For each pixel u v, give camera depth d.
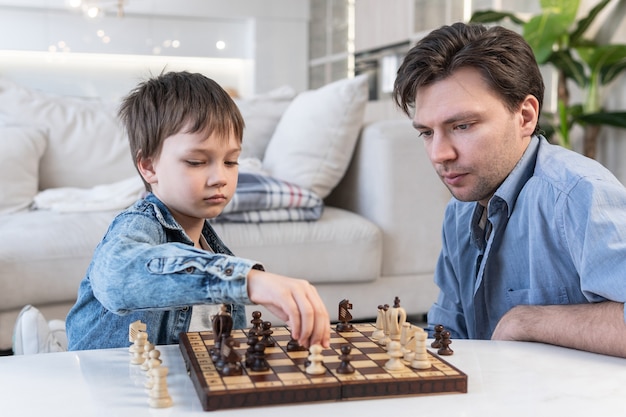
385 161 2.63
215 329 0.80
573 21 3.58
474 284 1.25
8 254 2.23
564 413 0.71
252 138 3.06
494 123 1.04
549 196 1.06
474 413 0.70
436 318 1.35
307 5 6.84
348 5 6.21
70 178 2.96
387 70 5.52
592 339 0.94
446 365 0.80
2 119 2.97
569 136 3.97
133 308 0.86
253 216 2.48
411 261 2.66
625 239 0.96
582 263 0.99
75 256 2.30
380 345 0.88
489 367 0.87
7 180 2.71
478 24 1.06
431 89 1.04
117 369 0.85
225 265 0.82
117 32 6.49
